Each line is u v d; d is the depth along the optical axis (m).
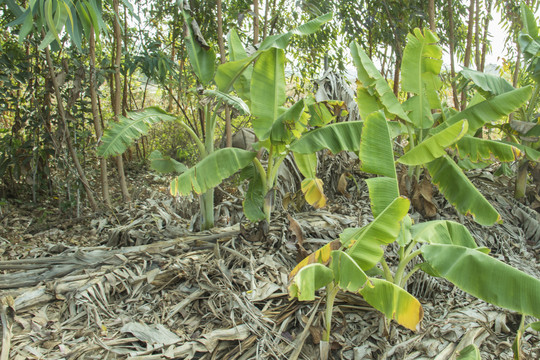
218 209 4.76
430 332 2.95
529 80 7.43
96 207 5.61
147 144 9.27
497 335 3.05
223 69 3.71
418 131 4.68
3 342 2.54
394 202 2.45
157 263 3.57
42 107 5.55
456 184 3.94
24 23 2.61
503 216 5.21
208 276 3.39
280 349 2.68
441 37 7.41
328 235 4.07
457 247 2.57
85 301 3.02
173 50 7.56
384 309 2.28
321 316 2.78
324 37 7.25
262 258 3.57
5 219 5.34
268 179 3.82
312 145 3.56
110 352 2.60
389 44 7.55
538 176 5.43
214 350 2.66
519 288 2.26
